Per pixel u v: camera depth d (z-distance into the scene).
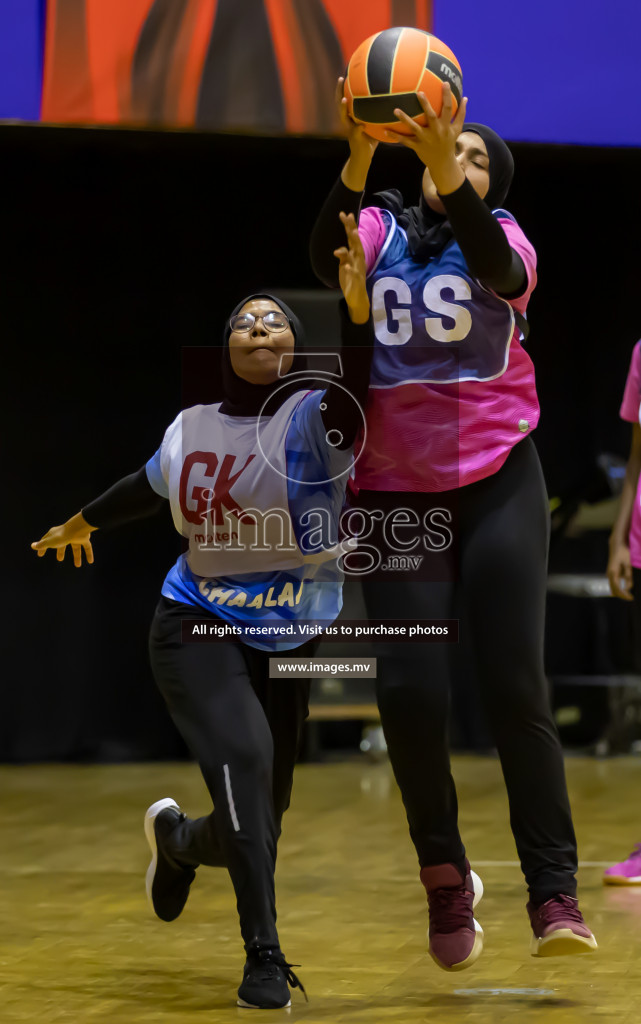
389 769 13.35
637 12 11.05
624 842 8.86
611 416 14.80
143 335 14.05
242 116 10.95
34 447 13.88
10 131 13.13
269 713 5.24
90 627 14.01
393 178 14.23
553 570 14.77
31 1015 4.70
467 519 4.88
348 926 6.35
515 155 13.98
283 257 14.23
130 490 5.65
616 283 14.79
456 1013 4.67
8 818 10.16
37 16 10.76
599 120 11.05
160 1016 4.68
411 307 4.83
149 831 5.68
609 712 14.04
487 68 10.94
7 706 13.87
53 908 6.80
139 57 10.88
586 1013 4.65
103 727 14.02
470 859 8.20
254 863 4.82
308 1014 4.68
